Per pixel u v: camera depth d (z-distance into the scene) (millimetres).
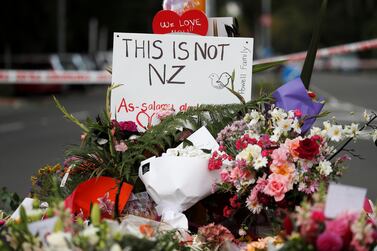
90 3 90438
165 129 6695
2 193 8062
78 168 6793
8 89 49188
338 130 6160
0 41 64188
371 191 13852
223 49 7117
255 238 6270
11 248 4895
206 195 6254
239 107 6906
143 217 6340
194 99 7133
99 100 47219
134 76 7125
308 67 7336
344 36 142625
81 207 6277
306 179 5969
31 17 65562
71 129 28094
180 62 7125
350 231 4633
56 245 4609
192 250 5832
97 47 93312
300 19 162125
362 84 70062
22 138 25438
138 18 101250
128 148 6625
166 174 6234
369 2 138750
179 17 7488
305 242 4633
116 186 6379
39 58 55281
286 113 6461
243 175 6082
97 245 4668
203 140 6582
